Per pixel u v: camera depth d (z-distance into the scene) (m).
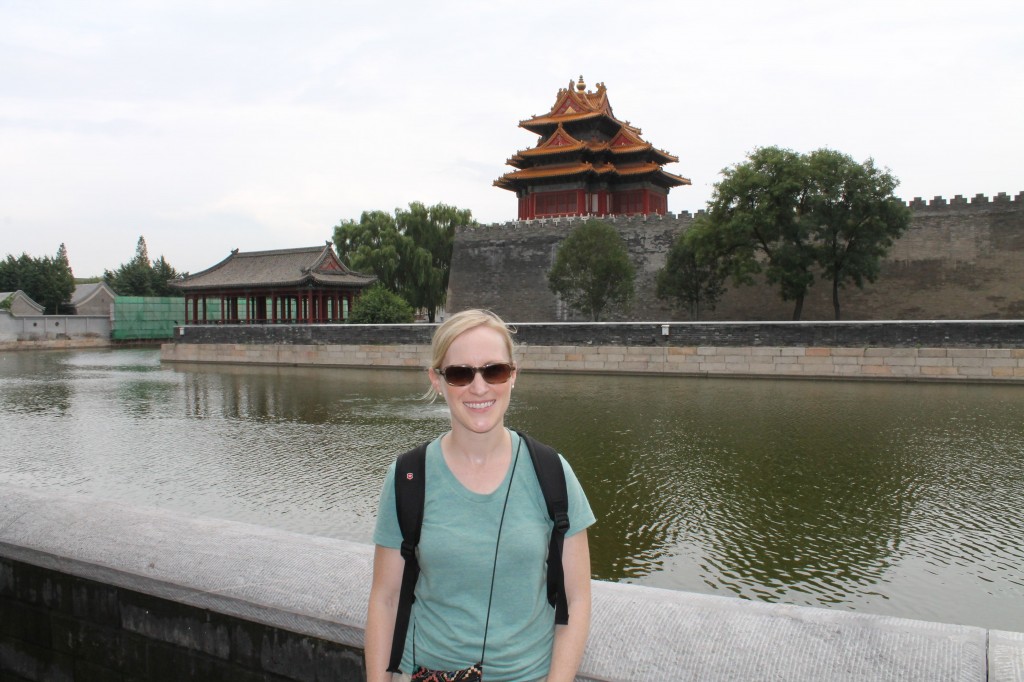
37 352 79.81
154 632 4.22
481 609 2.94
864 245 48.94
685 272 54.94
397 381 43.78
